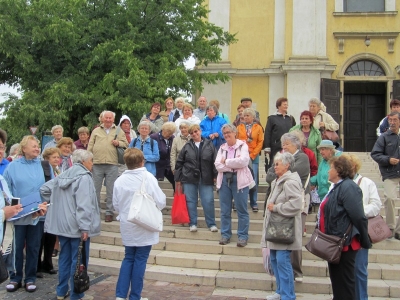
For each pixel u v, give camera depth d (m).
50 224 5.73
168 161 8.91
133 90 13.95
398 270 6.51
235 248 7.16
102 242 7.83
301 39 16.50
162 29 15.74
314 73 16.34
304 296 6.10
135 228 5.43
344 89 17.17
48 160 6.61
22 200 5.66
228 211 7.29
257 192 8.93
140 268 5.49
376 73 16.58
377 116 17.08
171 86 14.40
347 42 16.58
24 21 14.27
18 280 6.28
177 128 9.12
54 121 13.27
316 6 16.64
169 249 7.41
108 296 6.01
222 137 8.55
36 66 14.70
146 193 5.46
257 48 17.16
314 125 8.20
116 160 8.39
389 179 7.28
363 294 5.39
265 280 6.36
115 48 14.38
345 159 4.84
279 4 17.09
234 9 17.34
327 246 4.69
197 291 6.27
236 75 17.17
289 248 5.49
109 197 8.38
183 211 7.50
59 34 13.88
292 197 5.44
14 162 6.25
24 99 14.06
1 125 14.56
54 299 5.90
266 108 17.03
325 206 4.86
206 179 7.61
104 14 15.63
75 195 5.64
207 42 15.72
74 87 14.35
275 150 8.64
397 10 16.39
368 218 5.52
